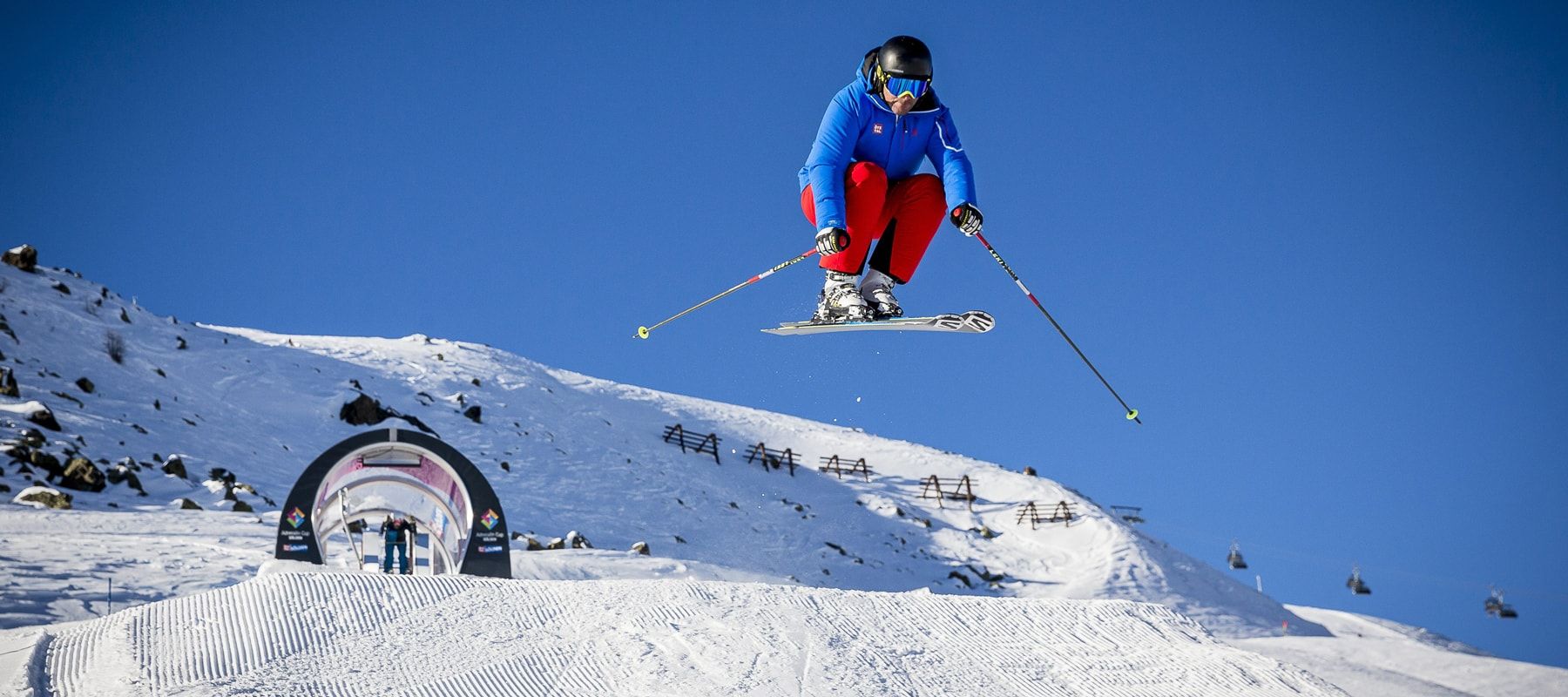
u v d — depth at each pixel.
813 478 53.47
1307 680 7.20
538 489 39.97
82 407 30.88
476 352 55.19
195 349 40.44
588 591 7.78
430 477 13.62
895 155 7.12
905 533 47.62
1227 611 42.38
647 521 40.25
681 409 59.25
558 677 6.52
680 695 6.28
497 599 7.56
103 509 22.80
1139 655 7.50
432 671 6.49
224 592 7.42
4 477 23.17
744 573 28.39
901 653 7.18
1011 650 7.48
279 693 6.04
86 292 40.81
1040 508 50.91
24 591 13.06
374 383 44.12
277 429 36.78
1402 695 19.44
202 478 28.55
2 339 32.69
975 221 6.95
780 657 6.83
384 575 7.81
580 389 56.97
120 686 6.05
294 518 12.48
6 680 6.14
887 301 7.35
